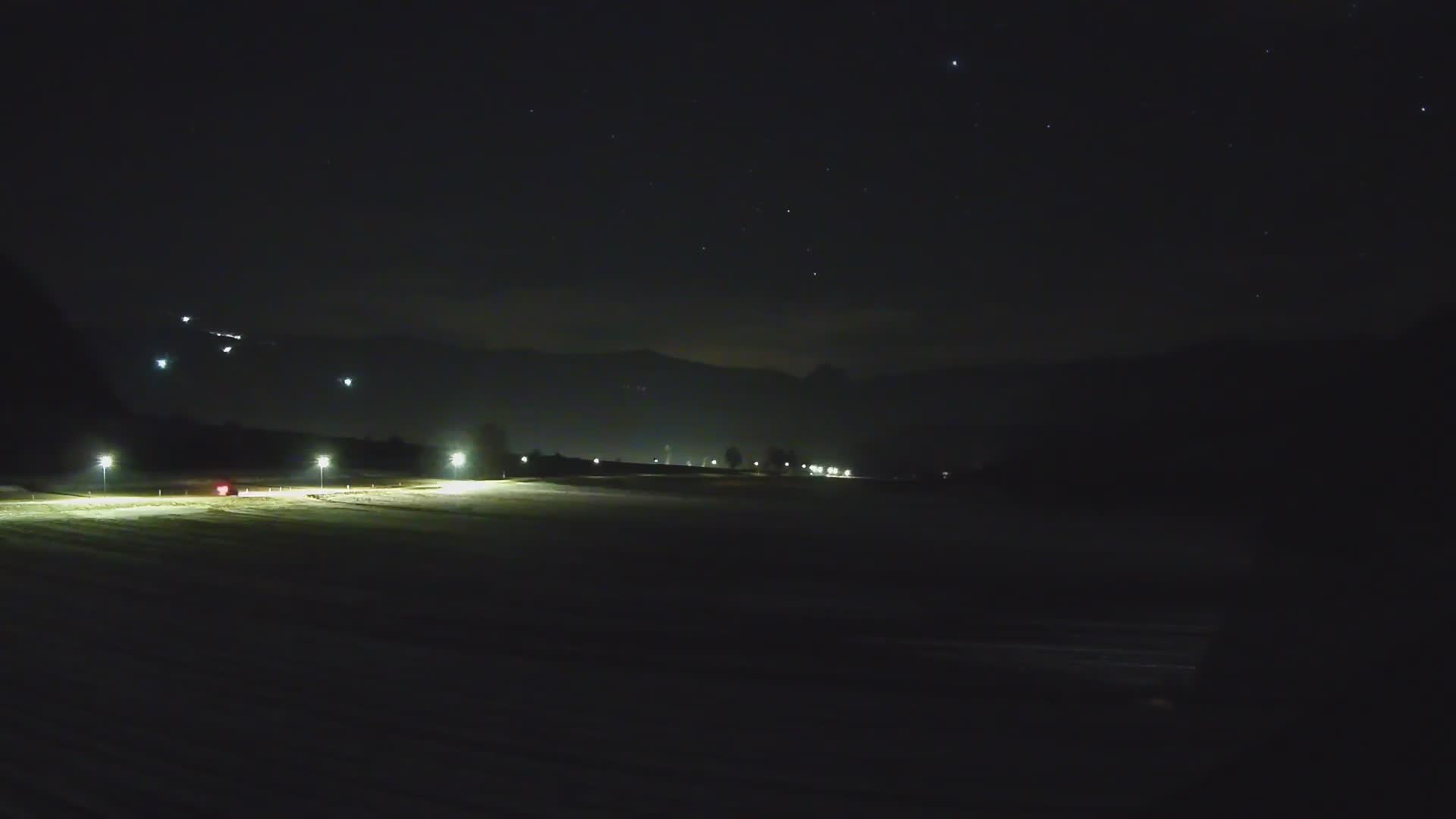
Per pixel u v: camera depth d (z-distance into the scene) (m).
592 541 25.80
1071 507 33.66
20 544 21.41
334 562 20.02
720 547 25.06
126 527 25.67
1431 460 21.03
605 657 11.88
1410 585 15.69
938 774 7.75
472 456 59.47
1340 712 9.30
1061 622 14.73
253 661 11.13
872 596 17.25
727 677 10.92
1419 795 7.23
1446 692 9.75
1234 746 8.40
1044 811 7.00
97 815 6.54
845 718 9.29
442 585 17.34
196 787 7.12
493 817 6.71
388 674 10.69
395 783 7.31
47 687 9.76
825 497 44.50
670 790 7.30
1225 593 17.39
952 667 11.60
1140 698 10.05
